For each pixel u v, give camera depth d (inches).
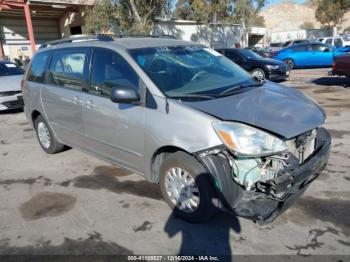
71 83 171.8
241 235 119.4
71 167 189.0
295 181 111.6
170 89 131.9
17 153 219.0
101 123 152.6
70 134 181.0
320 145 131.0
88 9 756.6
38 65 203.6
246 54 507.5
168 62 146.9
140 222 130.7
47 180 173.8
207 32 1061.1
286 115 118.8
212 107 119.5
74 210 142.3
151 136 128.3
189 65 151.7
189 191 124.3
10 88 335.6
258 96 134.0
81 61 164.2
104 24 738.2
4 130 281.0
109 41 156.7
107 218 134.8
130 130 137.7
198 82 143.3
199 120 114.2
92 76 157.1
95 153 167.0
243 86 146.8
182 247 115.1
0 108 331.0
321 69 693.9
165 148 127.9
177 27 965.2
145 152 134.1
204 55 165.8
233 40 1176.8
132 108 135.4
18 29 820.0
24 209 145.5
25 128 284.7
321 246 111.5
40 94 195.9
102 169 183.5
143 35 181.0
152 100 129.0
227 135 107.7
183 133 117.0
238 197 112.2
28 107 214.4
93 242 120.2
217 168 111.0
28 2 661.9
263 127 109.4
